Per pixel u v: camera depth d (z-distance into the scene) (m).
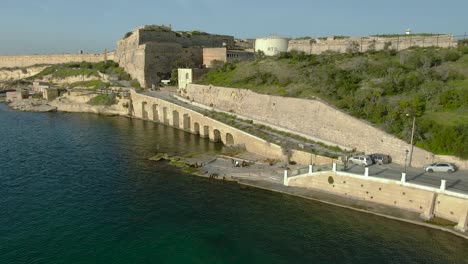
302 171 47.94
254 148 63.75
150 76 121.00
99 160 62.47
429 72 63.66
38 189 49.34
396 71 67.50
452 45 77.12
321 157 51.81
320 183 46.09
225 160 60.28
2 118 104.06
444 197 37.22
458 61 68.31
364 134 53.66
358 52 86.94
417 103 54.16
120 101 110.94
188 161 60.44
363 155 48.59
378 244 35.44
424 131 48.72
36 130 87.31
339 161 48.97
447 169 42.97
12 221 40.44
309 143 59.78
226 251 35.06
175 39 137.12
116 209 43.53
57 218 41.31
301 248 35.38
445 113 52.88
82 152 67.50
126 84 124.44
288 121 67.94
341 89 65.56
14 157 63.97
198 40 145.12
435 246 34.50
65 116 109.00
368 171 42.66
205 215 41.94
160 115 97.31
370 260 33.22
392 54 80.25
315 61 84.44
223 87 86.56
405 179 39.84
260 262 33.38
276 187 48.22
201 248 35.56
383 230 37.41
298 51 99.75
